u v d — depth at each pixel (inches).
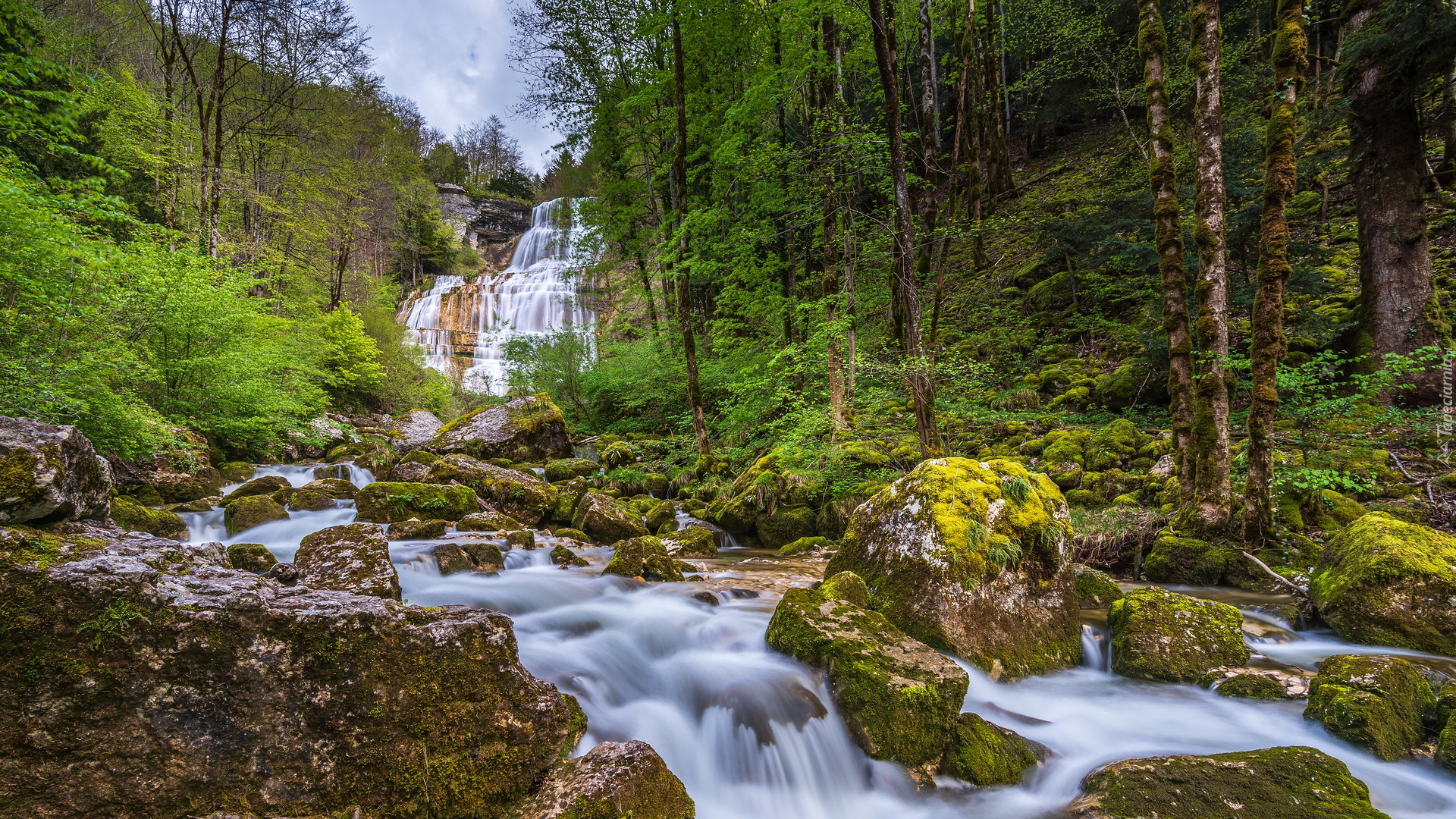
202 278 477.7
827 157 430.0
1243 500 293.3
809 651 180.1
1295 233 576.7
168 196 715.4
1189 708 177.0
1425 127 402.0
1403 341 377.7
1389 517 228.1
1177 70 693.9
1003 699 185.0
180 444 407.8
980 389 548.4
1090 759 154.3
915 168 875.4
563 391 839.1
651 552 307.1
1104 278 599.5
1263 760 132.6
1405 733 151.6
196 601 95.1
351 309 1198.3
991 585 206.4
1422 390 366.3
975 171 815.7
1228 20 685.9
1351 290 469.7
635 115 621.3
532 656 186.7
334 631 101.4
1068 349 608.7
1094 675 203.0
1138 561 309.4
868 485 400.8
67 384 298.5
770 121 568.4
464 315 1573.6
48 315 305.1
